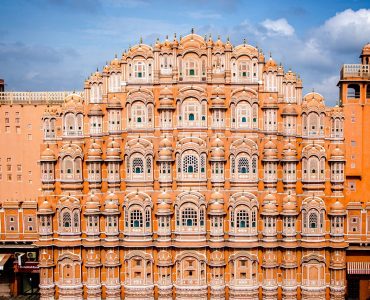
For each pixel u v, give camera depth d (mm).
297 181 77688
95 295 76812
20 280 83438
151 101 77438
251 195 76062
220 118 76938
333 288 75875
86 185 78500
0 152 87500
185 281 76125
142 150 76812
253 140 77062
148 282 76625
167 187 76812
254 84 77750
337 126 78250
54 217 77750
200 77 77562
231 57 77812
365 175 82375
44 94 88500
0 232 81875
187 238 75812
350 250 78250
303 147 78125
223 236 76125
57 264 77500
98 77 79125
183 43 77875
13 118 87438
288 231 75938
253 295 76000
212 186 76875
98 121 78312
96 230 76875
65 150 77812
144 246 75938
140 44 78438
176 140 77125
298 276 76812
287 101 78688
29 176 87312
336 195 77125
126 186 77750
